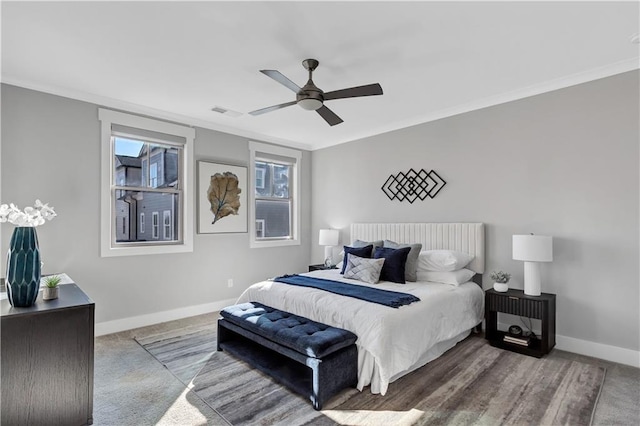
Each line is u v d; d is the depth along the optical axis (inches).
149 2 78.0
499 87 131.0
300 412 83.0
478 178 147.7
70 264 132.2
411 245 145.4
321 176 220.8
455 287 129.4
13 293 70.3
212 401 88.0
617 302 113.4
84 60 107.0
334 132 194.9
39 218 75.9
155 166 159.9
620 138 113.0
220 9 81.0
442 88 131.5
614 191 114.3
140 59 106.7
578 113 121.6
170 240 164.1
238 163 188.7
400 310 99.7
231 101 144.6
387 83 126.1
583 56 106.0
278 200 213.8
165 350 122.6
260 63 109.5
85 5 78.7
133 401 88.0
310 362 86.8
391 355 91.5
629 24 87.9
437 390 93.0
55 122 129.1
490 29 90.4
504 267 139.8
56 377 70.1
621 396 90.0
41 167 126.0
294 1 78.2
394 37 94.3
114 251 143.0
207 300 173.8
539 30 90.8
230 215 183.5
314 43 97.3
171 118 160.7
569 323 122.8
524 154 134.5
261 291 129.5
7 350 64.9
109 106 141.9
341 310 101.8
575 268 121.9
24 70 114.3
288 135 201.5
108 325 141.3
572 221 122.7
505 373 103.2
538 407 84.7
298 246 220.1
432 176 163.8
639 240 109.6
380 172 186.9
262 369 103.2
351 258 144.9
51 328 69.6
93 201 137.6
